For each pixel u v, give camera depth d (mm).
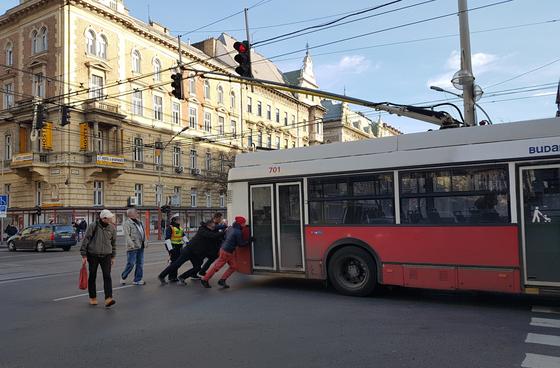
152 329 6699
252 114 61312
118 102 40375
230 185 10711
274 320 7074
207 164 51781
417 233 8320
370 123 109375
